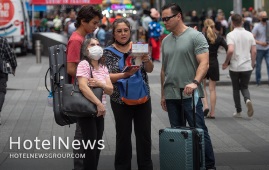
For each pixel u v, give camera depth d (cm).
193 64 820
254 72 2219
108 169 891
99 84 745
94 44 754
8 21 3108
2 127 1228
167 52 831
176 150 757
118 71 793
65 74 793
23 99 1606
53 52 798
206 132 840
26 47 3266
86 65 746
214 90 1321
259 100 1611
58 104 781
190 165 755
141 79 796
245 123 1272
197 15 4109
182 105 809
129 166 817
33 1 3178
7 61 1215
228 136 1143
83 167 775
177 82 824
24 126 1236
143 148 811
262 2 3884
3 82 1223
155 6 4538
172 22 816
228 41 1290
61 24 3994
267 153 996
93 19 793
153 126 1241
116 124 809
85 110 734
